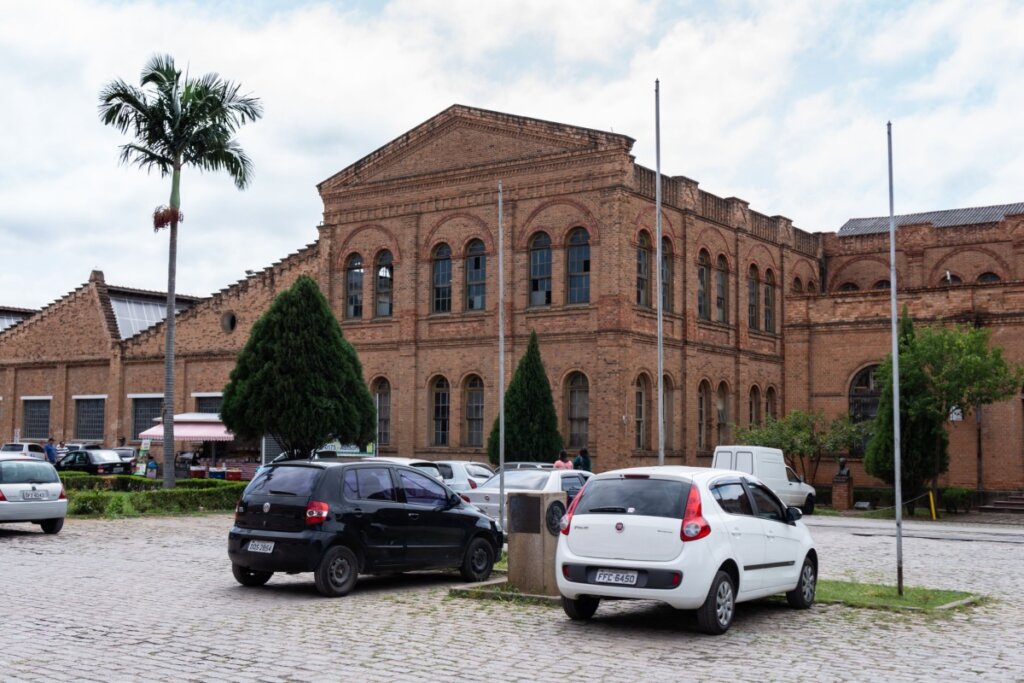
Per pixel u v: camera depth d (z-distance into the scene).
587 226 39.75
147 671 10.41
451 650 11.61
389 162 44.94
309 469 15.95
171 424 35.03
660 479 13.10
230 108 36.38
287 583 16.95
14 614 13.56
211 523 28.23
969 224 52.00
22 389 58.06
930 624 13.70
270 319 34.94
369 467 16.48
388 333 44.44
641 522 12.75
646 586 12.54
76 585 16.27
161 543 22.78
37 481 24.02
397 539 16.36
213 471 44.88
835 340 45.84
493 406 41.47
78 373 55.97
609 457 38.59
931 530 31.14
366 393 36.09
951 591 16.67
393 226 44.56
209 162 36.53
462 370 42.38
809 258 53.38
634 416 39.44
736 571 13.12
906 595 15.97
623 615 14.05
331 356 35.00
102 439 54.75
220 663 10.80
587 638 12.40
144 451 51.69
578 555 13.10
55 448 51.34
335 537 15.52
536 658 11.23
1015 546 25.92
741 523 13.32
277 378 34.16
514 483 23.88
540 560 15.40
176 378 51.66
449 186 43.19
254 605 14.63
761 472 37.50
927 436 36.91
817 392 46.09
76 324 56.12
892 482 38.28
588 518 13.13
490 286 41.88
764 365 47.91
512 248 41.44
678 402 41.78
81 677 10.14
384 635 12.47
